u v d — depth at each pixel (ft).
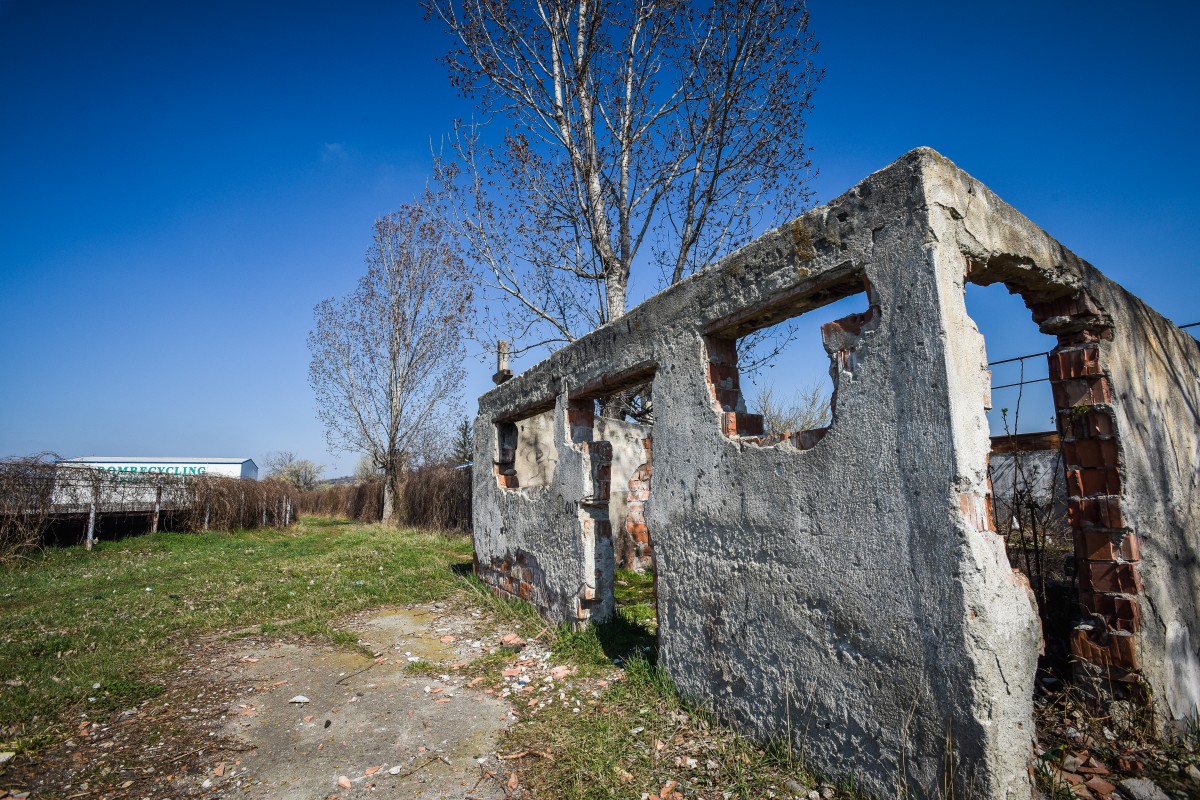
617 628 16.79
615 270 32.40
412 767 10.58
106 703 13.30
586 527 17.02
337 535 57.72
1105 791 8.80
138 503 47.78
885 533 8.58
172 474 52.24
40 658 16.33
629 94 32.22
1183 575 12.25
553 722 11.94
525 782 9.96
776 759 9.94
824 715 9.36
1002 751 7.31
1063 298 11.71
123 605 23.58
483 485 24.47
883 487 8.64
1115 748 9.92
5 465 36.70
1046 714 10.94
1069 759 9.53
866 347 9.07
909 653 8.16
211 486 55.11
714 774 9.72
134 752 11.18
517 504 21.09
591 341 16.78
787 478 10.22
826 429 9.66
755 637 10.73
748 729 10.77
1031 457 26.32
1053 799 8.43
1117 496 11.24
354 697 13.79
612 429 33.86
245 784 10.09
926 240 8.30
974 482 7.86
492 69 31.50
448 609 21.79
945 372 7.94
